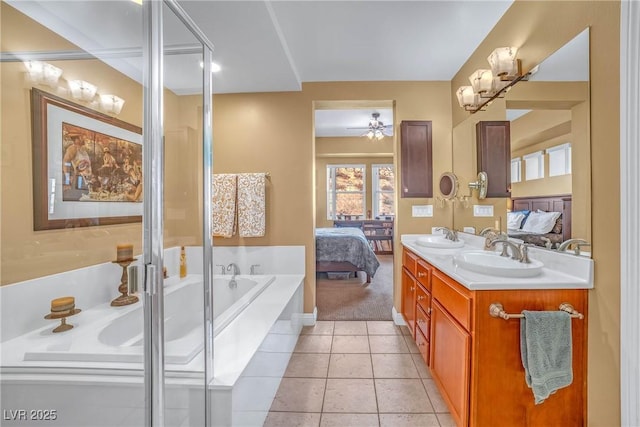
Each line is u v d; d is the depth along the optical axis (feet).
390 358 7.70
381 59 8.38
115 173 6.02
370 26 6.89
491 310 4.39
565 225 4.85
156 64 4.42
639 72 3.55
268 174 9.73
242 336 5.63
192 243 6.88
